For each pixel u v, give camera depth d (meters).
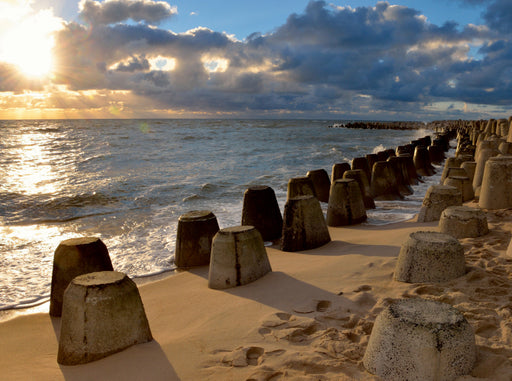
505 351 3.33
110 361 3.90
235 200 14.38
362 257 6.54
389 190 14.10
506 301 4.30
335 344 3.77
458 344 3.01
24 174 20.69
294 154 30.56
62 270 5.95
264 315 4.70
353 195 10.13
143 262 8.19
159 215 12.30
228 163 25.23
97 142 42.03
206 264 7.87
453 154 29.14
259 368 3.51
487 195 8.81
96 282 4.12
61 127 92.31
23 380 3.86
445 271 5.04
